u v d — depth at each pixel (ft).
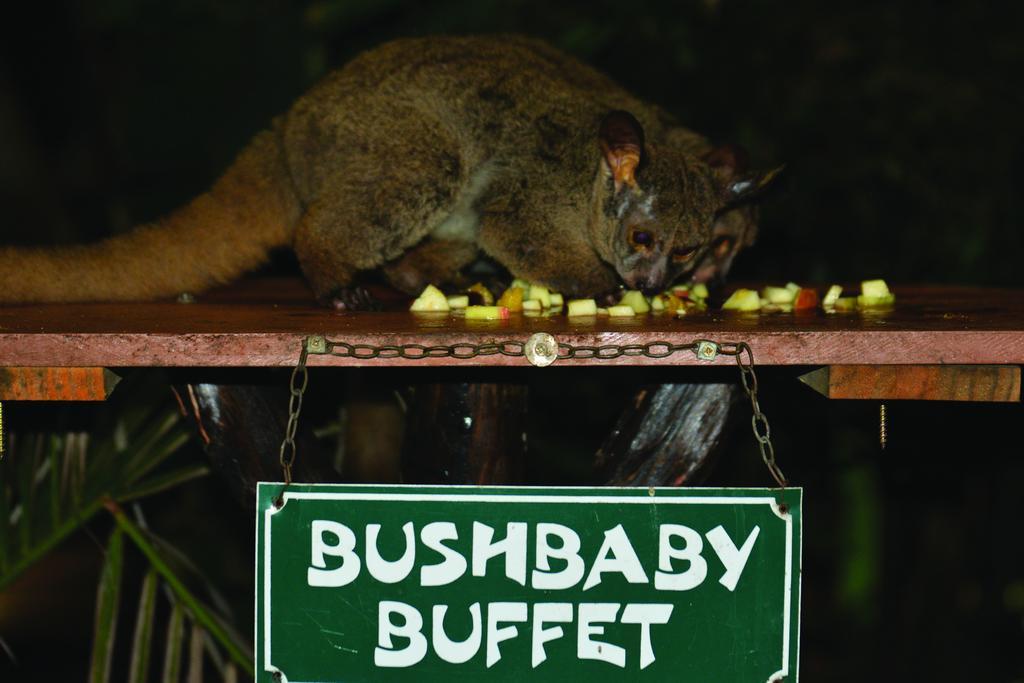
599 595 7.76
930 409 9.41
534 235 9.43
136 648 8.86
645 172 9.39
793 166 11.32
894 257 12.02
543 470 11.62
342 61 14.24
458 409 8.45
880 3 11.95
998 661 13.11
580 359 7.93
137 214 14.93
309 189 9.27
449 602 7.76
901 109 11.71
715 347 7.94
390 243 9.18
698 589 7.75
